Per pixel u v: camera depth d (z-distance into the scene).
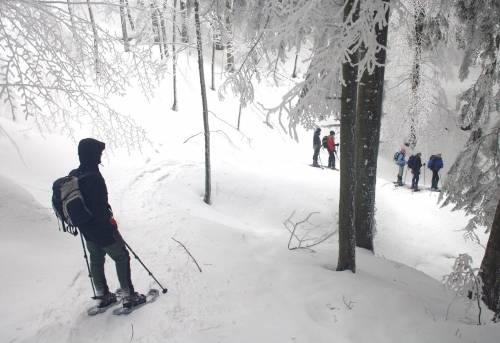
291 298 4.59
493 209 7.61
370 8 3.42
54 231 6.09
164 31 9.65
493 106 8.38
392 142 19.33
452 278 4.34
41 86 5.40
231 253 5.94
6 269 4.80
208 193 11.08
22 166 9.18
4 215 5.83
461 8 9.05
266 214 11.60
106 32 5.96
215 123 17.89
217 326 3.94
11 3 5.02
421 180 18.69
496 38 8.44
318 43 4.88
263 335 3.83
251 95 5.52
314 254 6.55
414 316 4.38
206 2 8.83
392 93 18.73
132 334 3.77
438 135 18.95
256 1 6.46
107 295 4.16
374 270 6.31
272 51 5.17
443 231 12.55
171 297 4.45
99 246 3.96
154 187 10.38
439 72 17.78
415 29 13.81
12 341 3.63
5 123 10.22
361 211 7.42
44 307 4.25
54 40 5.34
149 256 5.67
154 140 14.14
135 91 16.98
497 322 4.43
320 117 5.51
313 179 13.91
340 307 4.43
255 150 17.28
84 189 3.73
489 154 7.66
